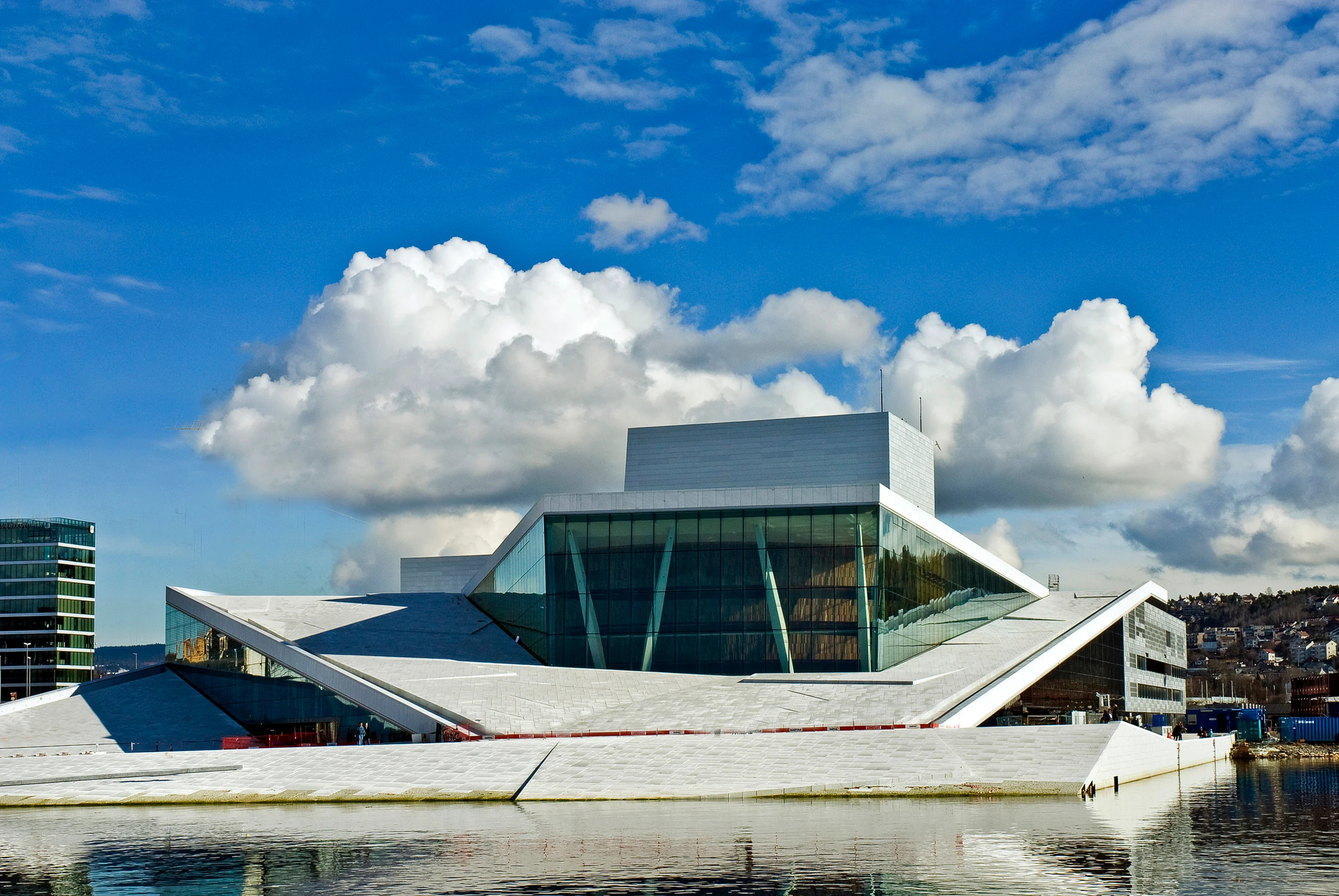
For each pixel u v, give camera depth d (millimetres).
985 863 31766
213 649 80188
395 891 29141
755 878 29984
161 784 52375
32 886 30984
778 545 72688
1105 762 51344
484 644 79812
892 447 82312
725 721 57938
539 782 49906
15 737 71000
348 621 83875
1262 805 47750
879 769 49375
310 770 53312
